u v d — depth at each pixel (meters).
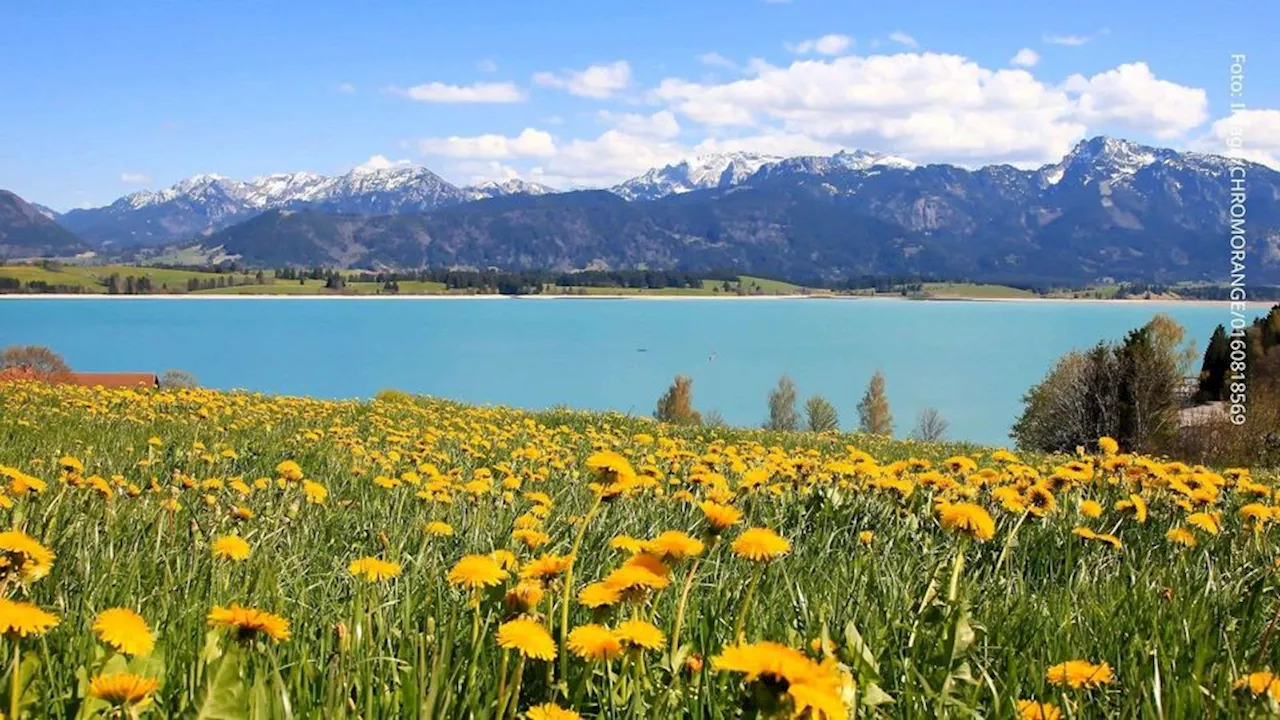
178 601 3.55
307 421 14.71
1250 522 5.48
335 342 183.88
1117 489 6.73
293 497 5.80
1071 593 4.27
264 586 3.82
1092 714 2.86
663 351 188.62
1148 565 4.81
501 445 10.66
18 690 2.19
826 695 1.85
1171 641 3.52
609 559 4.58
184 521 5.02
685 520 5.75
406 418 17.03
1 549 2.67
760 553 2.78
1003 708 2.86
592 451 10.84
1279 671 3.26
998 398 131.12
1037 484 5.37
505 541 4.98
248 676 2.66
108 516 4.74
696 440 17.03
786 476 6.79
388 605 3.52
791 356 184.25
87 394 17.95
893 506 5.99
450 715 2.58
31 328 183.00
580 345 196.00
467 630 3.20
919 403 126.00
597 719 2.67
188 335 183.50
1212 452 33.66
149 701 2.17
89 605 3.23
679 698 2.71
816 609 3.70
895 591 4.08
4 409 13.52
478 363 159.62
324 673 2.87
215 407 14.95
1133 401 37.19
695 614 3.46
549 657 2.40
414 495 6.46
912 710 2.84
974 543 5.15
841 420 115.38
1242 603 4.10
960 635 3.04
